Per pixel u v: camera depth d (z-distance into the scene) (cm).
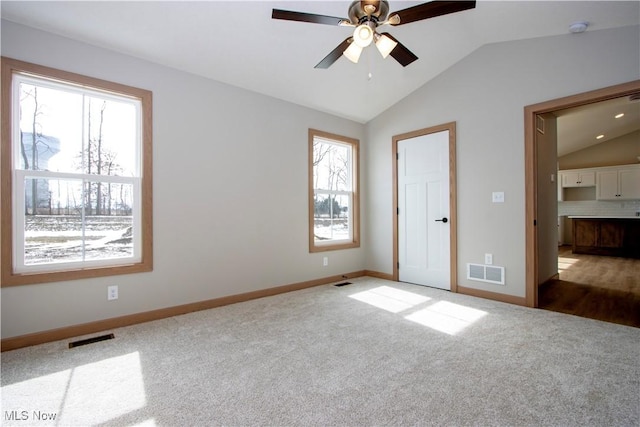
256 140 352
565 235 812
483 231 342
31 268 232
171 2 224
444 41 323
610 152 721
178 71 296
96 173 261
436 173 385
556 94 292
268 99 364
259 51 291
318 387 171
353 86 376
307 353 212
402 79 378
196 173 306
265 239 359
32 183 236
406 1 256
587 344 223
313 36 281
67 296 241
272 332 250
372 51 319
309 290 384
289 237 382
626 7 236
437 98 382
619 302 325
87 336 242
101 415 147
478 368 190
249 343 229
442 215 380
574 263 563
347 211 465
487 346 221
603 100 272
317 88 366
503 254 327
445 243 378
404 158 422
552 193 430
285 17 200
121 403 157
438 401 157
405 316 286
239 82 332
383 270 450
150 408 153
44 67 231
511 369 189
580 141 702
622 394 162
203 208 311
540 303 323
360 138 470
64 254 248
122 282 265
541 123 387
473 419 143
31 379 179
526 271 312
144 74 277
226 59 294
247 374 185
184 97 299
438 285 387
